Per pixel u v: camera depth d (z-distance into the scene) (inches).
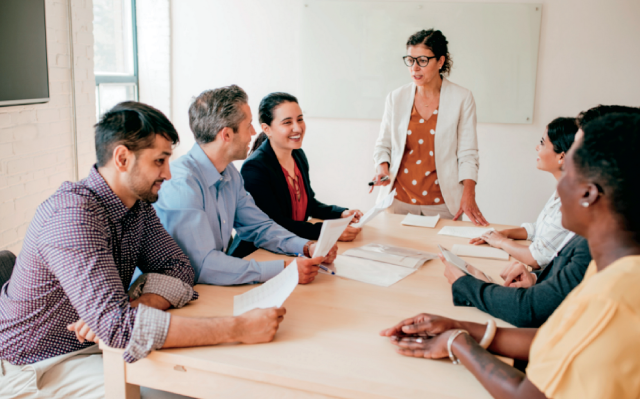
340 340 44.5
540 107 159.0
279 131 82.0
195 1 172.6
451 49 159.5
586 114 57.2
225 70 175.2
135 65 177.5
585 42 152.9
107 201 47.9
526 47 155.5
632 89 153.3
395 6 160.2
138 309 42.4
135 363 43.4
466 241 77.4
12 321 49.0
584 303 28.8
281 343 43.8
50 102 115.4
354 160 173.3
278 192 81.9
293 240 69.7
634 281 27.9
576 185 30.3
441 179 105.1
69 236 43.3
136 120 45.1
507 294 48.8
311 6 165.3
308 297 53.7
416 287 57.2
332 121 171.9
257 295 51.9
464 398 36.5
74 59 122.6
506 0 154.1
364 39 164.1
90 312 42.5
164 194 59.9
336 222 56.1
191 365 41.5
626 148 28.3
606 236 30.1
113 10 163.9
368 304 52.2
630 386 27.5
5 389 47.5
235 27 171.9
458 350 39.0
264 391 40.6
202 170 63.1
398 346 43.1
